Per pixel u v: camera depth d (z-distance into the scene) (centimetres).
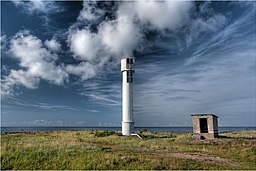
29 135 4456
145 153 2686
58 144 2948
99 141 3928
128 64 5556
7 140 3272
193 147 3212
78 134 5216
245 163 2331
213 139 4041
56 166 2161
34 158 2328
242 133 5688
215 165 2181
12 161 2273
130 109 5347
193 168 2070
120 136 4841
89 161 2205
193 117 4366
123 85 5512
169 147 3167
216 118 4512
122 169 2048
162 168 2073
